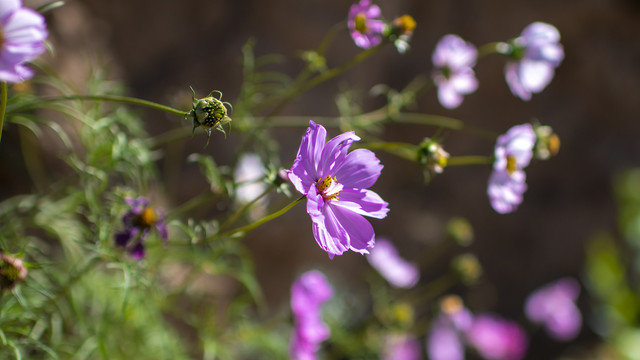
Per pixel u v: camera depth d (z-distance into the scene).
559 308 1.22
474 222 1.43
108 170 0.69
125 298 0.65
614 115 1.47
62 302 0.72
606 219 1.52
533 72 0.79
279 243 1.07
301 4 1.06
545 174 1.48
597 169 1.49
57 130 0.65
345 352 0.88
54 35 0.80
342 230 0.59
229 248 0.75
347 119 0.77
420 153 0.68
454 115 1.37
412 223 1.34
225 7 1.00
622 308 1.50
